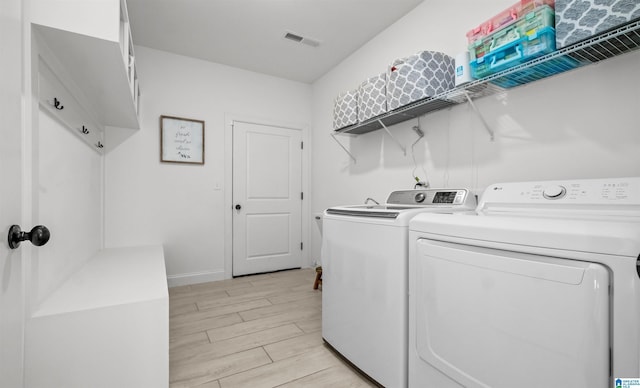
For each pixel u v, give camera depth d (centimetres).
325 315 174
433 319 109
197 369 151
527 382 82
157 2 213
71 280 147
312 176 369
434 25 203
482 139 172
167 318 122
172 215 289
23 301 98
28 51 96
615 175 121
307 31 253
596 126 127
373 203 260
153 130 280
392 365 126
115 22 113
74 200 160
